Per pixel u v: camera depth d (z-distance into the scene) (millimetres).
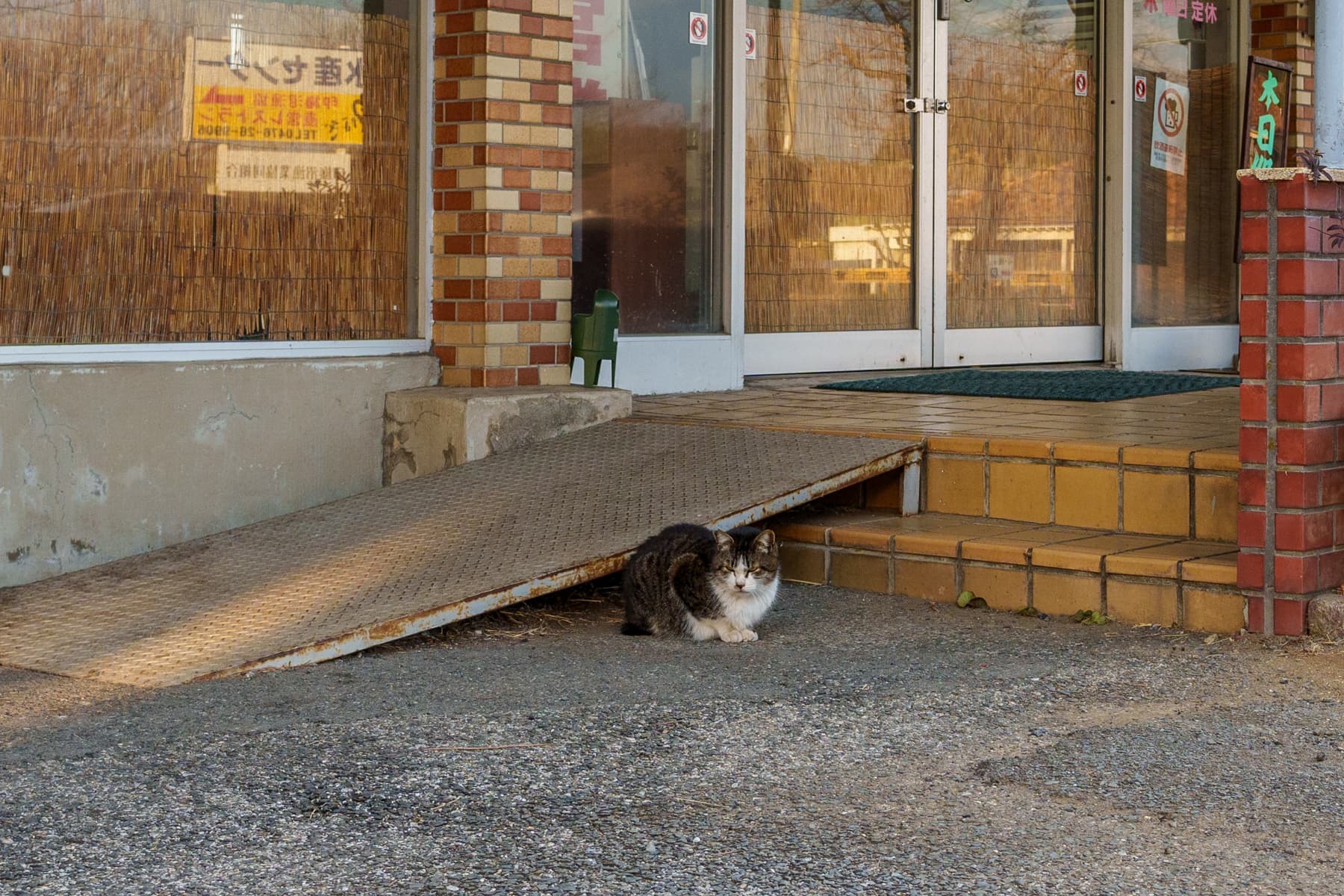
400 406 7098
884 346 9680
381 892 3068
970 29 10016
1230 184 11406
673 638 5371
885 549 6000
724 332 8742
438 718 4305
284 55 6945
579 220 8305
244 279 6875
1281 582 5027
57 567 6227
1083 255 10672
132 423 6414
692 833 3389
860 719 4270
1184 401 7797
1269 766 3824
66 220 6363
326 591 5465
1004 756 3920
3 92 6176
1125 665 4816
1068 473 6047
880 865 3191
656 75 8562
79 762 3920
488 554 5641
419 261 7414
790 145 9242
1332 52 5914
